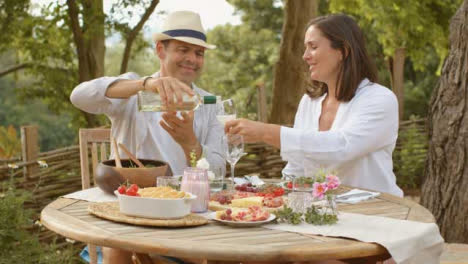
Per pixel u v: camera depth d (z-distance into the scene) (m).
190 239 1.86
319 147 2.63
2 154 6.27
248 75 22.45
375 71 2.92
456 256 3.28
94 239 1.89
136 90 2.79
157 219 2.05
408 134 8.67
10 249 3.91
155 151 3.21
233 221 2.03
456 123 4.05
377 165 2.83
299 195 2.19
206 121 3.30
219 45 22.98
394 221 2.12
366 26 17.70
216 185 2.57
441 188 4.16
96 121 10.23
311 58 2.93
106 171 2.51
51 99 11.48
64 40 10.95
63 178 5.18
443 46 13.29
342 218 2.17
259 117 6.65
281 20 22.61
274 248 1.76
